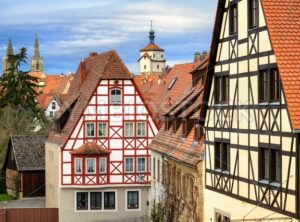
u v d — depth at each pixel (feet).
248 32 86.38
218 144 97.71
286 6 81.92
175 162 119.85
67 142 160.76
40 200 193.77
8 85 261.65
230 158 92.63
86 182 160.86
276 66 78.28
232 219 91.66
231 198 92.12
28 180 197.16
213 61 98.07
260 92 83.15
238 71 89.61
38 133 221.25
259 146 83.30
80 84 177.47
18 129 246.88
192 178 107.76
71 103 169.68
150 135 164.25
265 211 81.87
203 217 102.73
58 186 162.09
